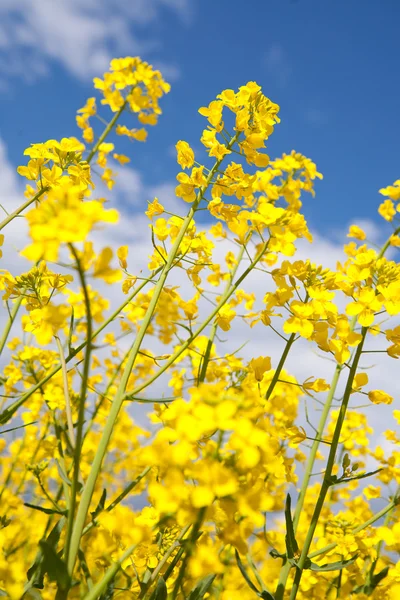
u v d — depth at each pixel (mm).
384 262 561
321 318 553
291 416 599
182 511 411
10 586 485
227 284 669
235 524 414
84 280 417
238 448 409
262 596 509
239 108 604
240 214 569
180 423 411
